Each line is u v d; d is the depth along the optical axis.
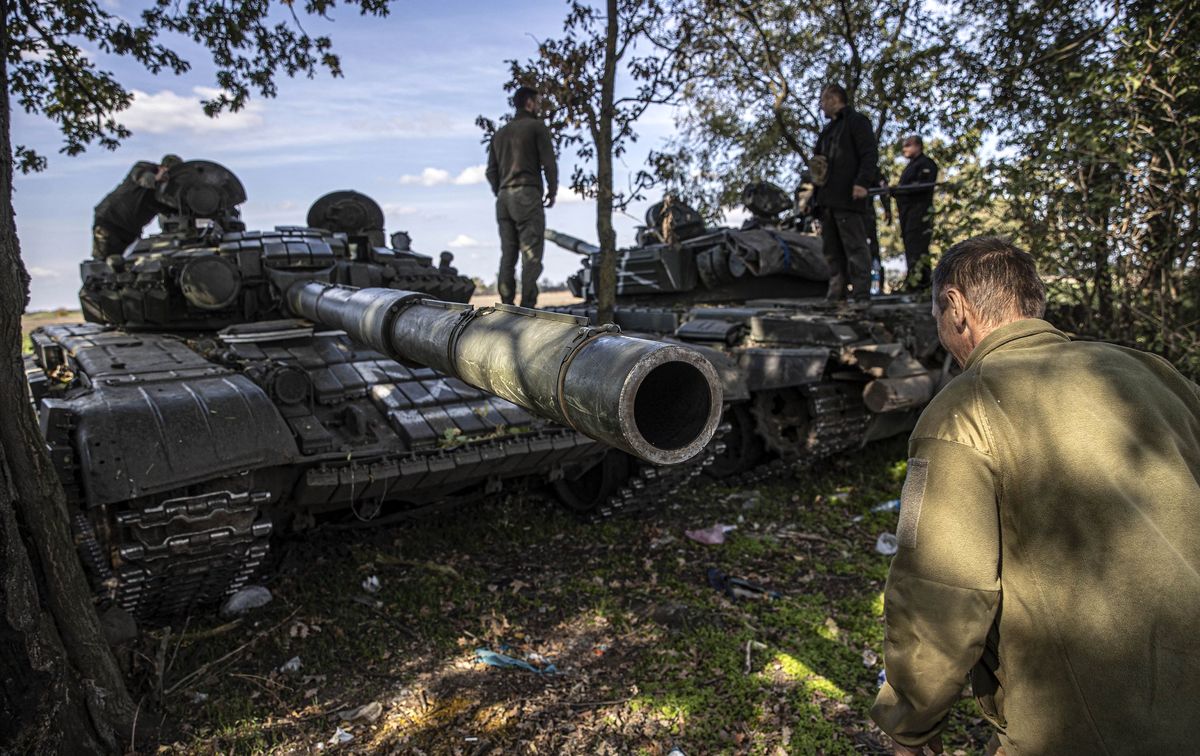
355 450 5.11
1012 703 1.96
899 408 6.84
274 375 5.12
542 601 5.52
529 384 2.50
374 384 5.87
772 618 5.12
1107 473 1.80
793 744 3.88
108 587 4.78
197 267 6.17
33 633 3.26
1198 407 2.05
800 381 6.82
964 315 2.23
